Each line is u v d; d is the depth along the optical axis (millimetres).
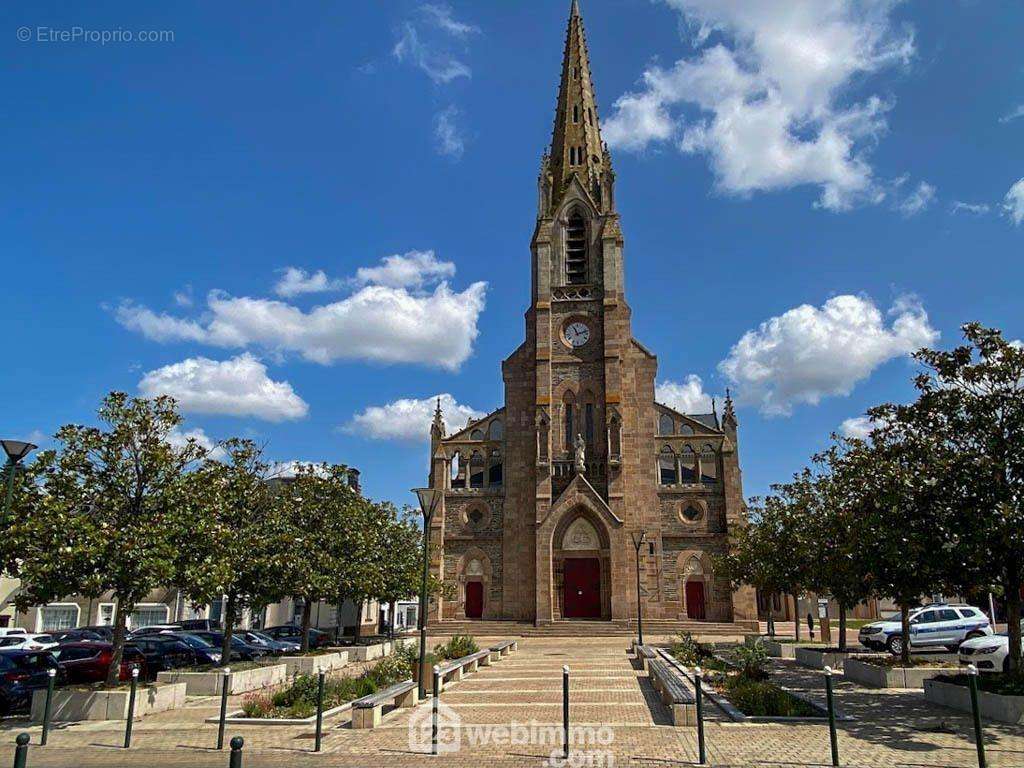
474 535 62156
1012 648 20969
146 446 23469
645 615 58500
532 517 61969
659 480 61312
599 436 63094
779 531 40562
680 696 20000
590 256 67188
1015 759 15352
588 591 60094
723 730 18547
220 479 25469
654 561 59500
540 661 36688
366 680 25094
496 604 60875
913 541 20719
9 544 20422
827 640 47094
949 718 19594
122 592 22375
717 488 60531
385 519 46188
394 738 18328
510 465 63219
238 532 30672
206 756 16719
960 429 21344
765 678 26500
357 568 36938
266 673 29047
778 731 18312
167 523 22469
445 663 28953
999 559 20469
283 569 31328
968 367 21234
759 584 43875
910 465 21781
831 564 27844
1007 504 19625
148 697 22109
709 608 58562
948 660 31875
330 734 18859
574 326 65750
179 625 54844
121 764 16031
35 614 60469
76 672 26938
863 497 23500
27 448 21281
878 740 17156
